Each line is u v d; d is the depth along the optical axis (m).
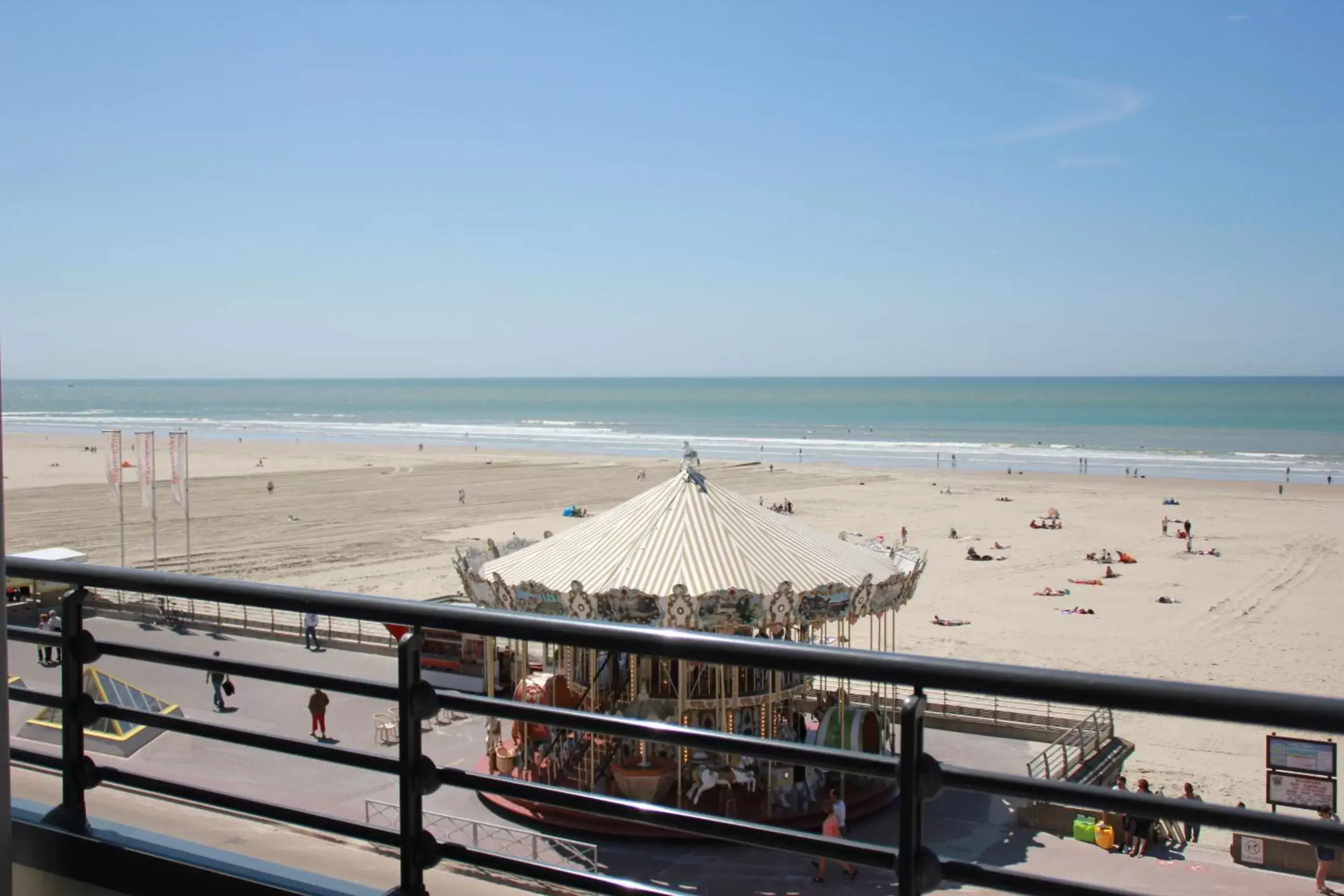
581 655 17.75
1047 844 14.82
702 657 2.52
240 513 60.19
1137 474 85.25
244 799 3.22
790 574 16.95
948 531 56.16
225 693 20.67
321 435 134.88
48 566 3.33
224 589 3.07
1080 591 41.38
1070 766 17.83
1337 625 35.69
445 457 100.38
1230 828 2.11
